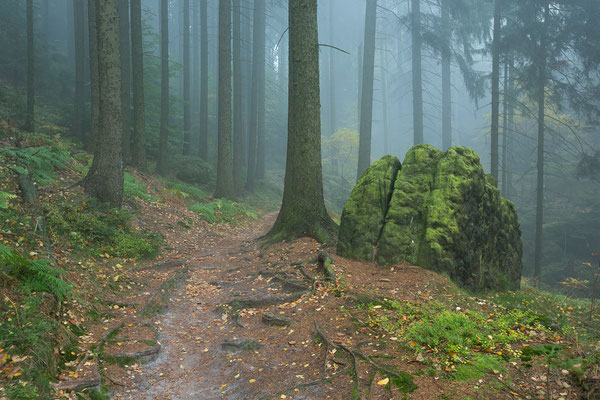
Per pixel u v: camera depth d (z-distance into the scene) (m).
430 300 5.91
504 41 18.98
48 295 4.92
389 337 4.68
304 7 9.85
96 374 4.14
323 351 4.62
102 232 8.48
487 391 3.51
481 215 8.04
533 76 19.53
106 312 5.77
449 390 3.54
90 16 14.77
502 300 6.95
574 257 23.89
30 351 3.89
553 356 3.98
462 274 7.27
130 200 12.52
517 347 4.41
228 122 20.31
